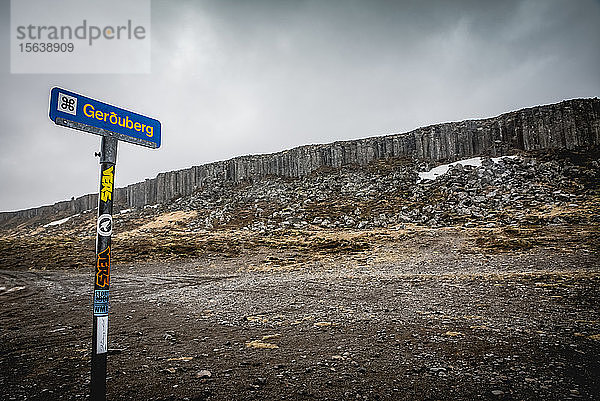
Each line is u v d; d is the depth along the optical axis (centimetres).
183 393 575
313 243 5659
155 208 15338
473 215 7031
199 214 11888
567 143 11481
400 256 4147
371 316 1251
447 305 1434
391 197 9881
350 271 3294
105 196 464
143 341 957
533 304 1379
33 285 2831
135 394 573
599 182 8619
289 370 684
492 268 2952
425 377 635
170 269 4028
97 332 441
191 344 912
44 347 910
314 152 15225
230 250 5291
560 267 2733
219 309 1509
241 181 15862
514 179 9469
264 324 1162
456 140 13125
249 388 595
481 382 606
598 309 1248
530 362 707
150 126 550
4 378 661
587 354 754
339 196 11056
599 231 4538
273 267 3856
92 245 6438
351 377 641
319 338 946
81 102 450
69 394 580
